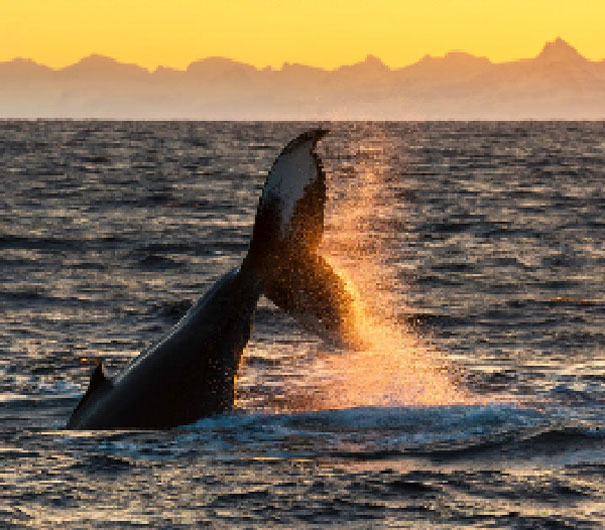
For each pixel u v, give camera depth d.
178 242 135.75
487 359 67.50
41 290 97.06
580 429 47.22
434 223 159.75
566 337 75.56
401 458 43.59
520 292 96.75
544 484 40.25
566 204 192.50
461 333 77.44
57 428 49.84
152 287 100.38
